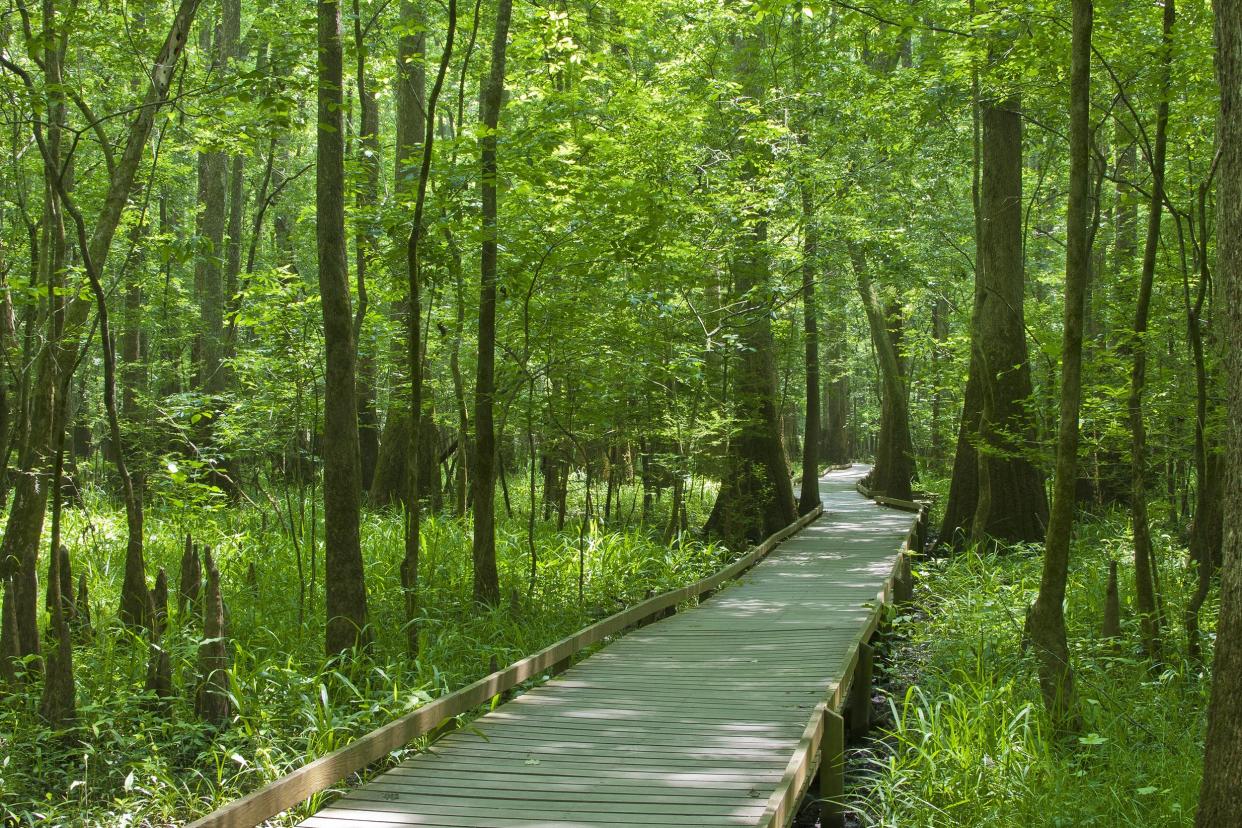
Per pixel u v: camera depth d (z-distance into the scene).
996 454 14.66
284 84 8.13
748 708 7.65
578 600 12.22
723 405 17.25
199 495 12.52
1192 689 8.21
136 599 9.05
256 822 4.73
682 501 18.91
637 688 8.29
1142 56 9.68
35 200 14.27
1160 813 6.11
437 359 16.41
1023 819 6.14
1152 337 10.91
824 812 6.61
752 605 12.15
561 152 12.66
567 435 14.30
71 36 10.25
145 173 16.39
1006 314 16.16
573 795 5.77
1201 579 9.10
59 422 8.18
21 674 7.41
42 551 11.91
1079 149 7.45
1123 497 19.33
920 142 17.77
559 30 12.12
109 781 6.32
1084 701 7.82
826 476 39.16
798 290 19.16
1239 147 4.31
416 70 18.58
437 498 18.38
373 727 7.13
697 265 15.62
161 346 22.78
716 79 18.31
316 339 11.71
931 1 14.29
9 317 9.48
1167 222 15.79
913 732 7.70
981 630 9.66
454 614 10.78
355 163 10.73
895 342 28.41
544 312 11.83
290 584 11.52
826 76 18.06
